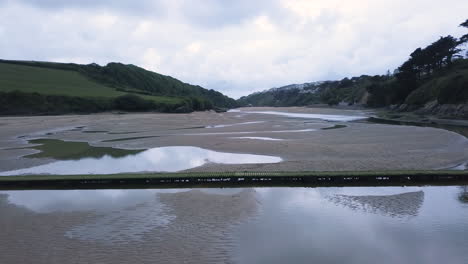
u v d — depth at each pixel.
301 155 22.33
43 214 12.12
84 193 15.33
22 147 27.69
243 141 28.50
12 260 8.66
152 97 111.88
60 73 118.75
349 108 120.88
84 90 101.38
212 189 15.77
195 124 49.22
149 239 9.84
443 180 16.58
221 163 20.59
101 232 10.38
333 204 13.20
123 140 31.06
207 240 9.80
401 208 12.62
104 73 142.25
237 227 10.76
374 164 19.52
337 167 19.00
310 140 28.88
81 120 57.41
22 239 9.89
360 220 11.46
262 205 13.04
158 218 11.56
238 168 19.06
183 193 14.76
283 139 30.22
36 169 19.95
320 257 8.91
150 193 15.23
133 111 93.44
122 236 10.07
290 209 12.58
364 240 9.95
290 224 11.08
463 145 24.89
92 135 35.44
